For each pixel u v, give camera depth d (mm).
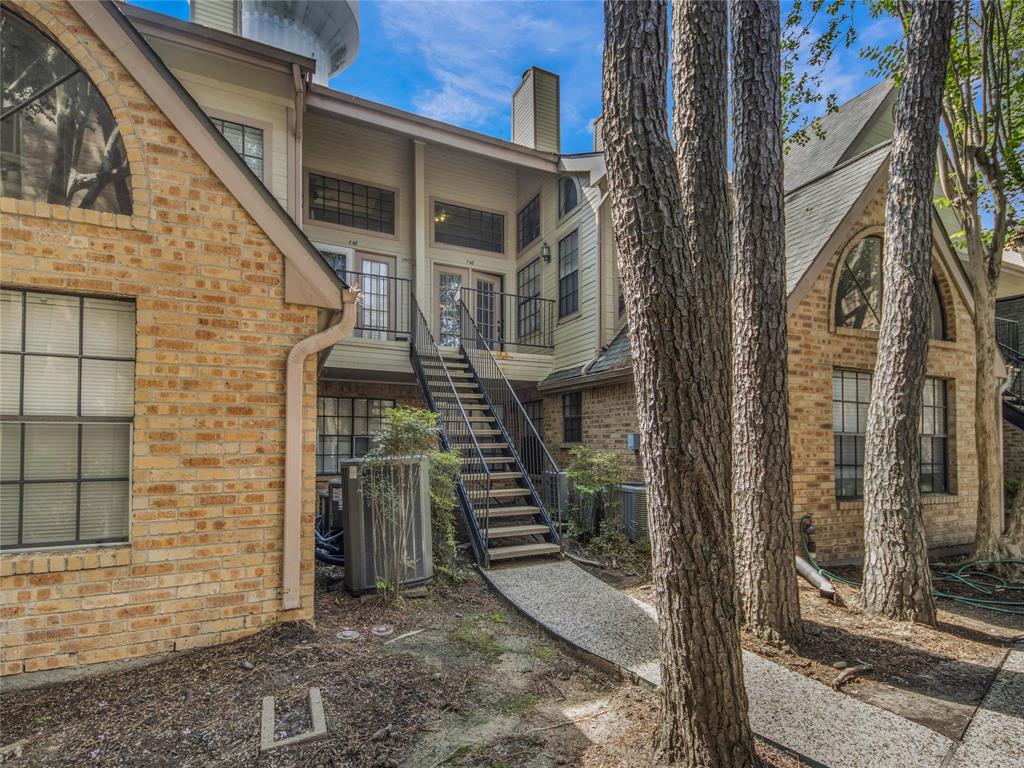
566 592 4816
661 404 2361
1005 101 7363
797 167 9609
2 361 3150
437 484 5438
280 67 6695
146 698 2873
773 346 4133
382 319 9555
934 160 4676
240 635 3533
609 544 6316
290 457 3684
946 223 10883
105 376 3375
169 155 3467
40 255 3152
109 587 3211
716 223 3326
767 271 4172
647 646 3705
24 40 3316
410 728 2713
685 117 3482
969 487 7566
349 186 9508
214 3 7816
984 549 6441
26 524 3182
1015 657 3795
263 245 3703
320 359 5207
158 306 3396
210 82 6605
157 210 3420
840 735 2717
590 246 8859
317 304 3822
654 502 2434
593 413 8484
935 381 7543
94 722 2660
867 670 3506
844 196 6727
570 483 7133
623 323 8680
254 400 3631
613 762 2443
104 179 3424
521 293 10977
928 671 3549
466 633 4000
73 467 3291
